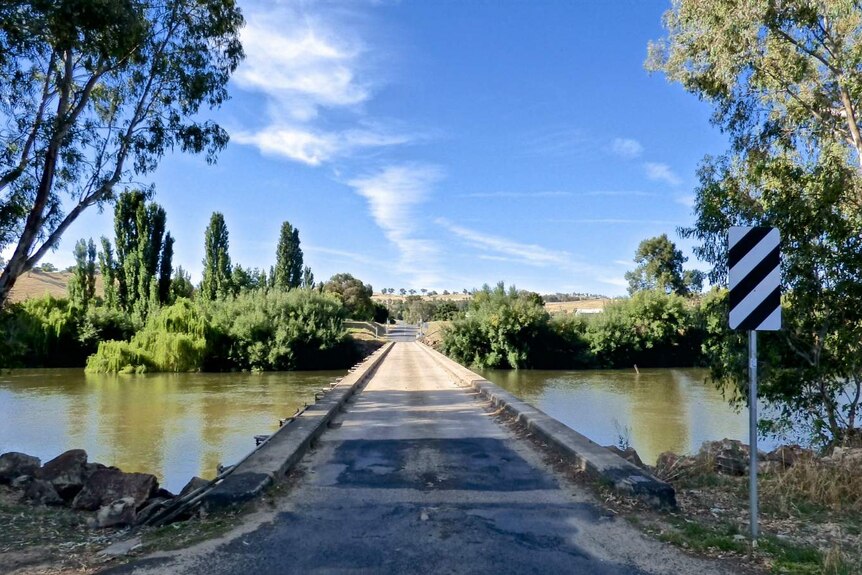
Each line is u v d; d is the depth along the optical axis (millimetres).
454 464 9234
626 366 61500
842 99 13062
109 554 5410
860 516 6676
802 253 11148
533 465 9141
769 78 13602
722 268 12031
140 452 19297
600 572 4969
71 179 13062
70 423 25031
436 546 5586
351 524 6246
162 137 14219
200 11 14281
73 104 13477
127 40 11828
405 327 126375
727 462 8734
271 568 5062
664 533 5852
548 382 43906
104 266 64625
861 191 11883
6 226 12203
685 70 15031
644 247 85375
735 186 12320
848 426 11422
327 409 14273
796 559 5133
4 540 5945
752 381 5828
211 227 73812
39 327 54781
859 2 11727
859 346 10992
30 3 10242
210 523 6273
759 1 12406
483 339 61188
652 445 19281
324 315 60312
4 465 8633
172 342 52719
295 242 92125
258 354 55469
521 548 5527
